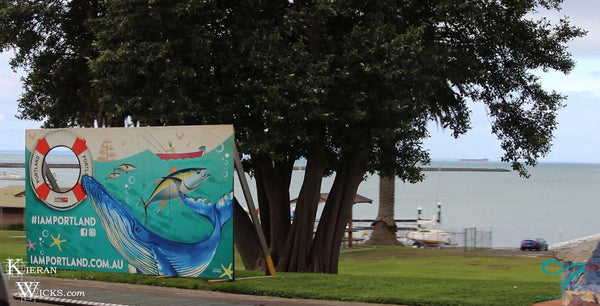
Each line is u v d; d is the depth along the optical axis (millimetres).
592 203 108375
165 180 11766
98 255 12289
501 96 19344
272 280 12227
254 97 14422
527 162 19672
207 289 11555
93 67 14609
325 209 18266
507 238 50781
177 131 11672
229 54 14852
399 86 15031
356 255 31406
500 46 18203
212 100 15008
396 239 40969
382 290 11195
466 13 15688
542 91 18906
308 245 17609
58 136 12570
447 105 19891
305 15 14805
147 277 12484
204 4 14227
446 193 151875
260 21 15047
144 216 11914
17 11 16344
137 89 14727
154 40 14445
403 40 14430
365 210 100938
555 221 68875
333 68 15133
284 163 18484
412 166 19875
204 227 11547
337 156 18969
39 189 12711
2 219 49719
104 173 12195
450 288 11430
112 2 14148
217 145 11438
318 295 10766
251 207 12523
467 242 41375
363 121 15969
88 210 12344
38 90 18422
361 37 14758
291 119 14703
